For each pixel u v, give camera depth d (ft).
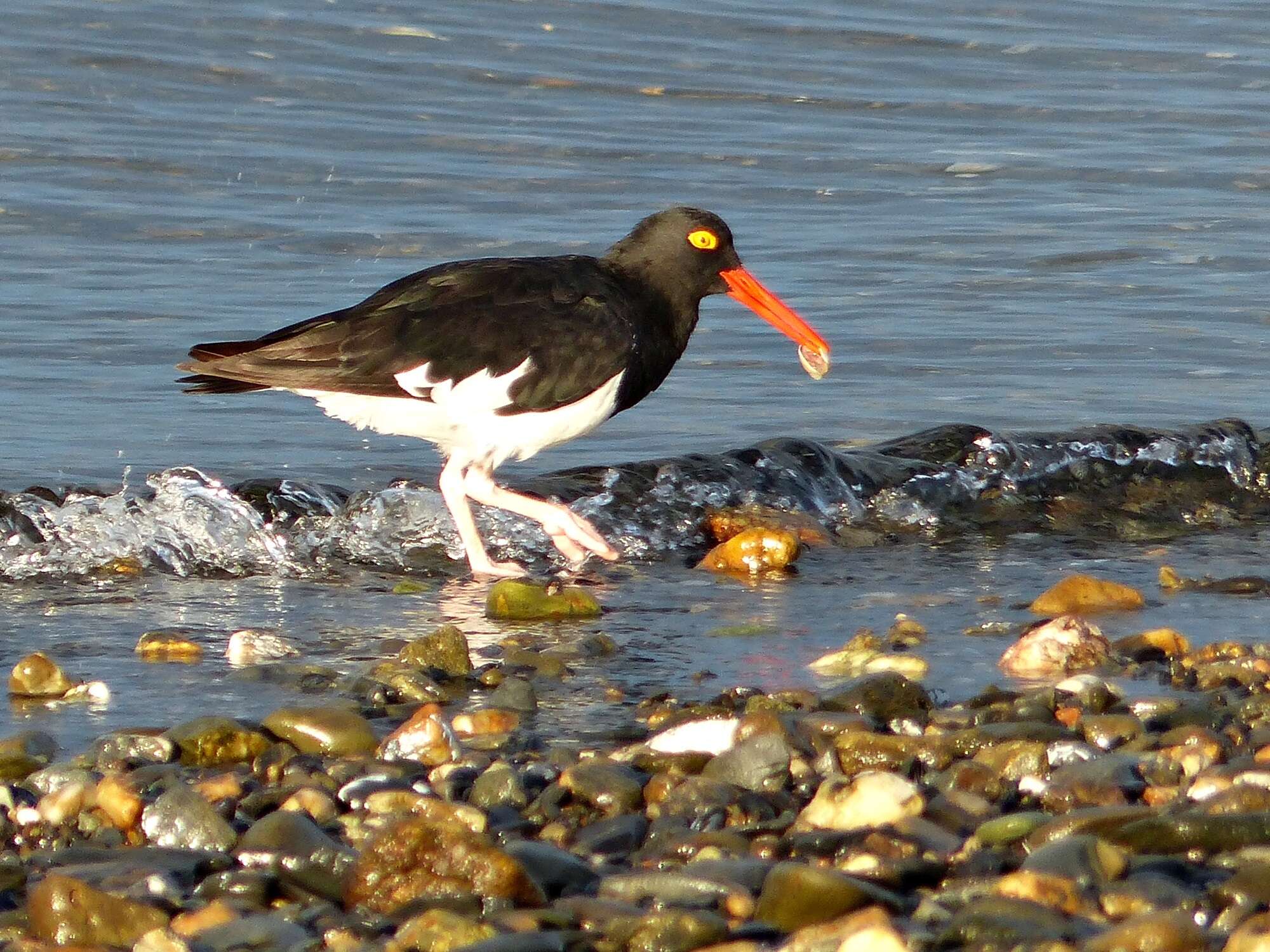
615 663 34.71
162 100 86.48
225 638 36.63
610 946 21.52
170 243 70.28
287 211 74.38
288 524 43.98
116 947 21.83
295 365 41.91
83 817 25.68
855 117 90.89
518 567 42.60
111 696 32.35
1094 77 98.22
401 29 96.84
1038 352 60.39
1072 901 22.11
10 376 55.47
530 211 75.97
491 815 25.76
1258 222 76.07
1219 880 23.00
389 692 32.22
